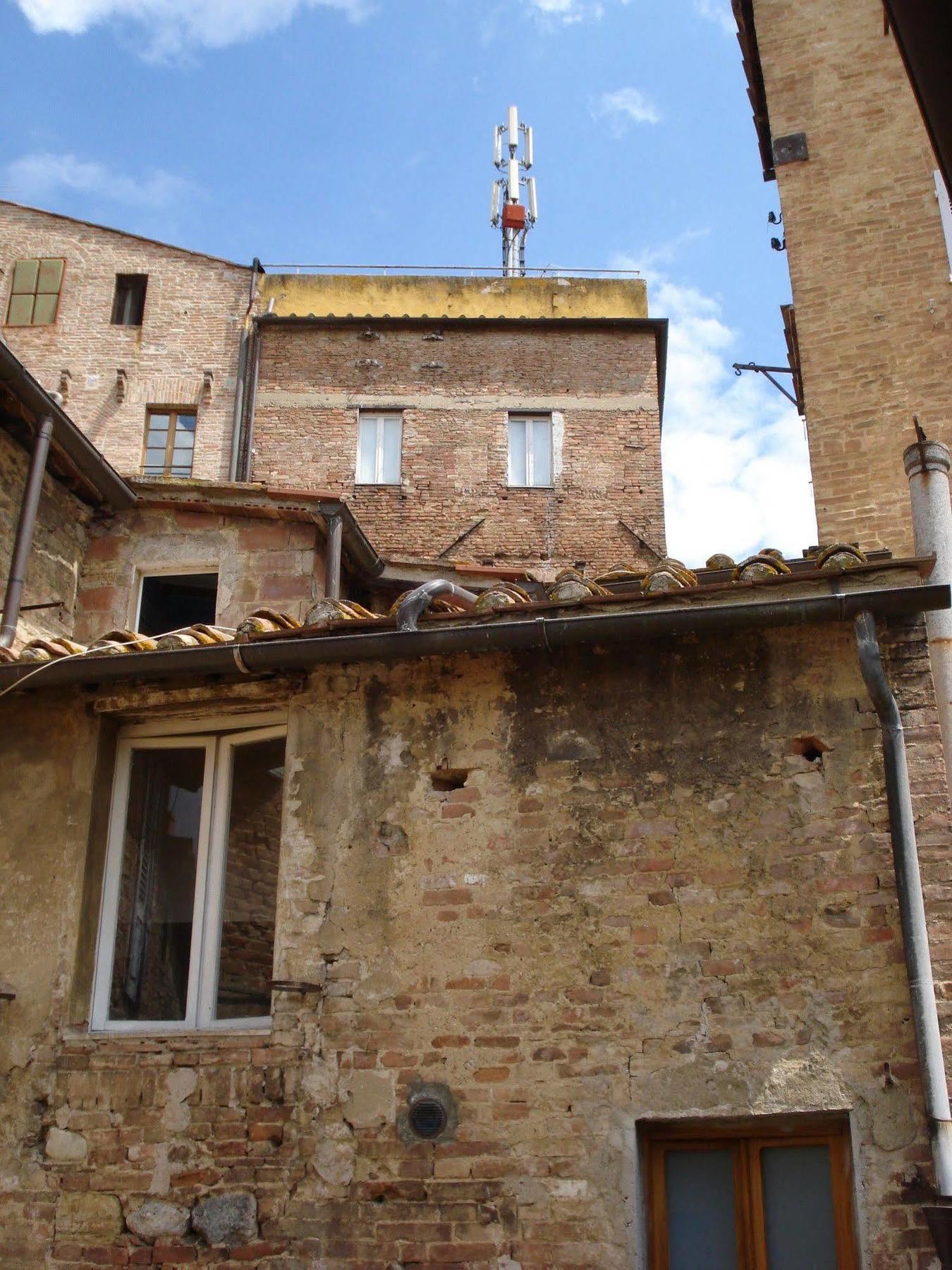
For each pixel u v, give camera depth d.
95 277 23.00
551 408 21.72
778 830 6.71
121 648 7.54
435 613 7.31
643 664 7.23
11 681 7.56
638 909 6.73
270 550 13.21
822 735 6.85
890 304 14.84
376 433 21.66
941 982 6.20
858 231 15.29
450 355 22.09
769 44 16.52
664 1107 6.33
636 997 6.57
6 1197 6.91
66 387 22.11
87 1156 6.90
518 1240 6.26
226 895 7.58
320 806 7.38
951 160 4.18
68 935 7.44
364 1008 6.87
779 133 16.05
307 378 21.92
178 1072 6.98
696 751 6.98
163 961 7.52
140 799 7.93
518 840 7.02
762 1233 6.26
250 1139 6.74
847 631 7.02
